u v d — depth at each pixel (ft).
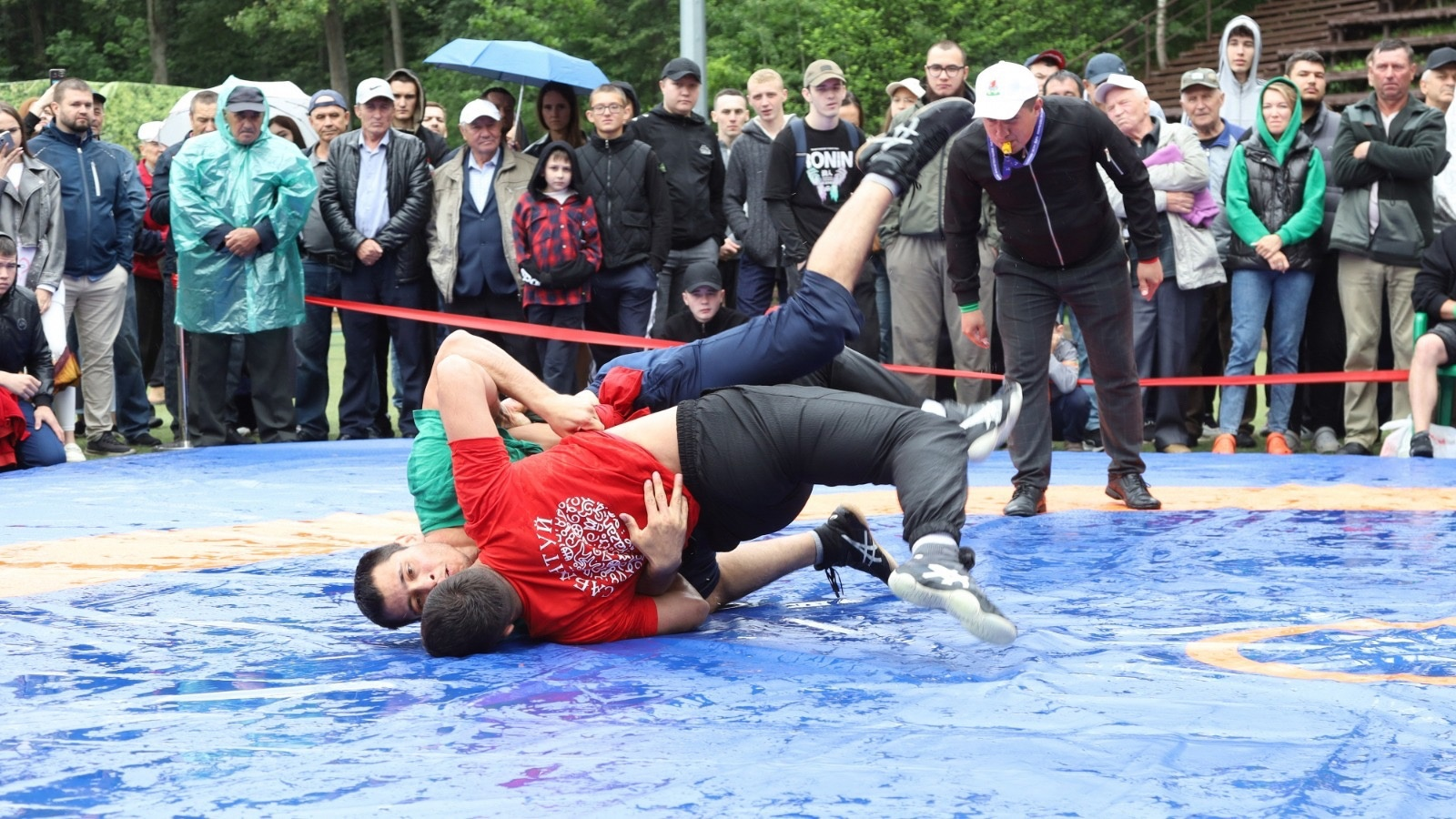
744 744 9.23
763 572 14.66
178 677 11.71
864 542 14.90
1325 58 84.84
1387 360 33.91
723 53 85.92
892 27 79.36
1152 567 16.66
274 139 34.06
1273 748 8.95
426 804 8.16
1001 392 14.61
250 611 14.83
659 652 12.24
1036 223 20.20
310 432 36.60
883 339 36.81
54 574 17.15
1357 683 10.64
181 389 35.17
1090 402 33.35
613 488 12.42
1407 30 84.17
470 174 34.86
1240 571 16.26
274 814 8.04
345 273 35.47
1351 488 23.62
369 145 34.94
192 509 23.36
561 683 11.09
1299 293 31.89
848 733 9.47
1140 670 11.23
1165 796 8.02
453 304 35.27
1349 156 30.58
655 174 33.42
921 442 11.98
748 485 12.38
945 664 11.69
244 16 132.16
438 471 13.24
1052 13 83.82
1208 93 31.91
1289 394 32.35
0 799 8.44
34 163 32.32
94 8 159.33
